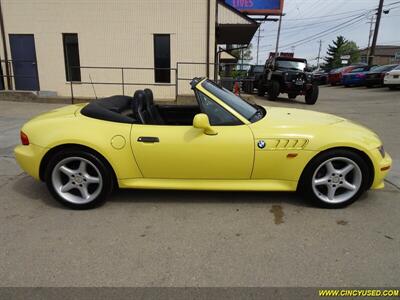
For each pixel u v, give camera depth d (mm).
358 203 3748
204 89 3594
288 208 3623
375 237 3045
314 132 3457
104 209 3598
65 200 3559
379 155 3490
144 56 13125
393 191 4074
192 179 3557
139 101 3660
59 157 3459
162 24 12812
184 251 2820
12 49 13234
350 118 9461
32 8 12812
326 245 2912
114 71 13312
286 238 3025
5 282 2432
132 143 3414
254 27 13211
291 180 3521
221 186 3555
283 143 3395
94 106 3723
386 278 2488
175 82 13164
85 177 3520
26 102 12461
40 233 3104
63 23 12906
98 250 2830
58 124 3549
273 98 14938
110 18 12797
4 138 6566
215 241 2977
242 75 25016
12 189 4137
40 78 13438
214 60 13133
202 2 12602
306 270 2574
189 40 12930
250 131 3418
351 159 3449
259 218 3400
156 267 2605
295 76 13836
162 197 3887
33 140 3531
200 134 3393
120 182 3549
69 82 13438
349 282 2445
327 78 30188
